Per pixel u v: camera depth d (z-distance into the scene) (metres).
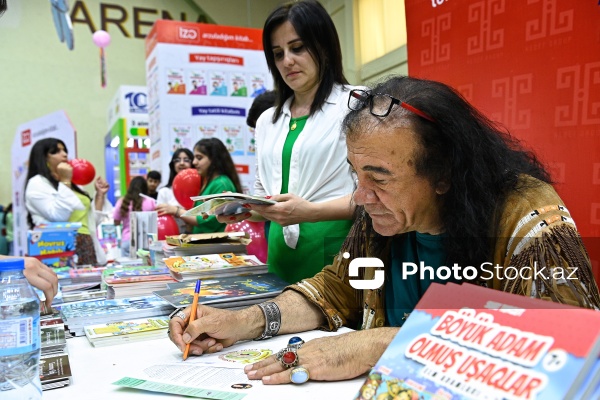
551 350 0.50
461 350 0.57
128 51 8.08
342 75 1.82
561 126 1.60
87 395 0.82
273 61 1.86
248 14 7.32
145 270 1.88
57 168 3.54
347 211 1.59
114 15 7.97
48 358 0.97
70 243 2.70
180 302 1.25
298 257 1.80
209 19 8.25
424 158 0.86
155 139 4.39
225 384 0.84
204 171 3.10
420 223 0.95
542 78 1.65
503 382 0.51
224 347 1.07
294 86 1.78
